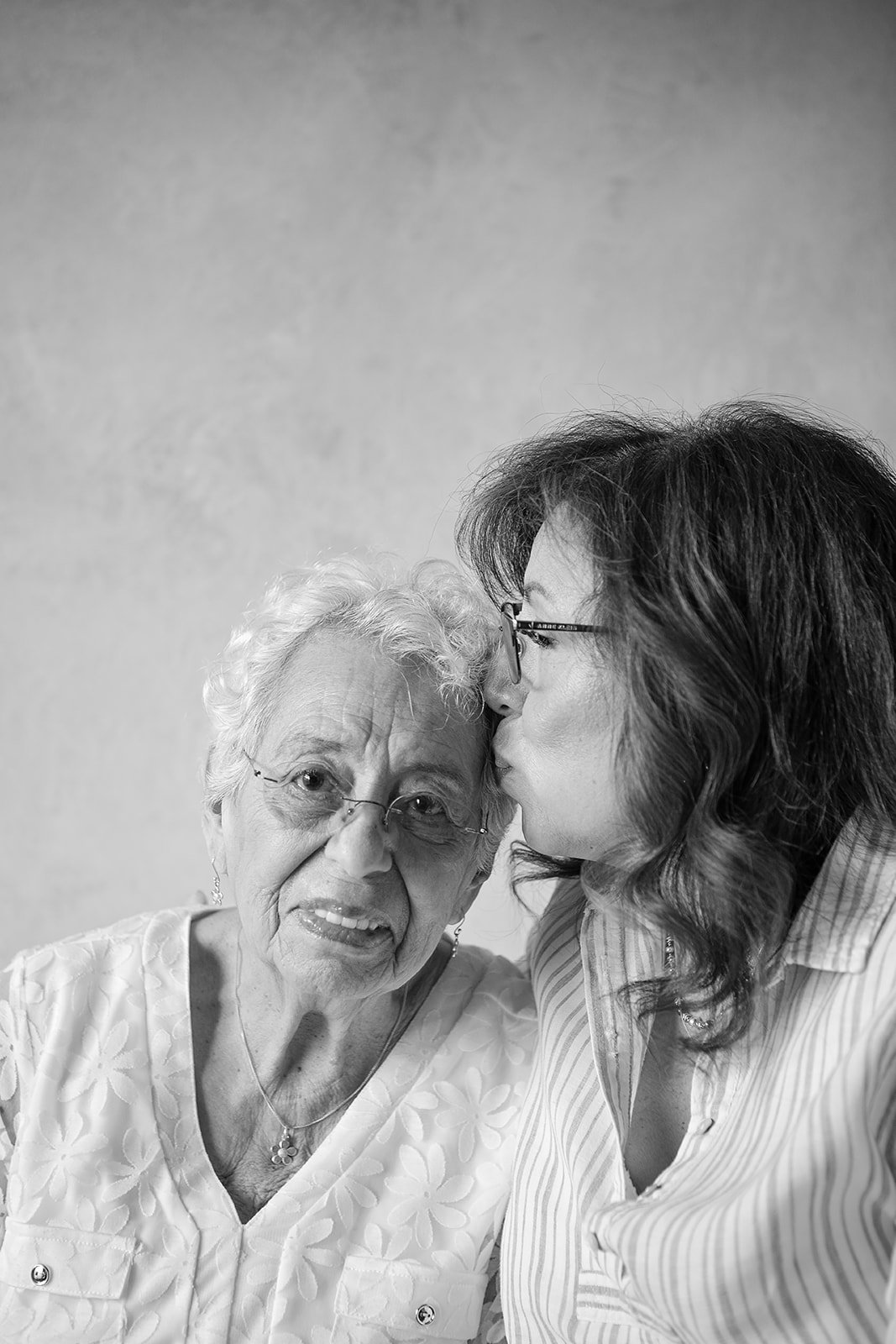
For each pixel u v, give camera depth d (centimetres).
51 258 295
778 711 127
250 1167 145
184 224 299
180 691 292
